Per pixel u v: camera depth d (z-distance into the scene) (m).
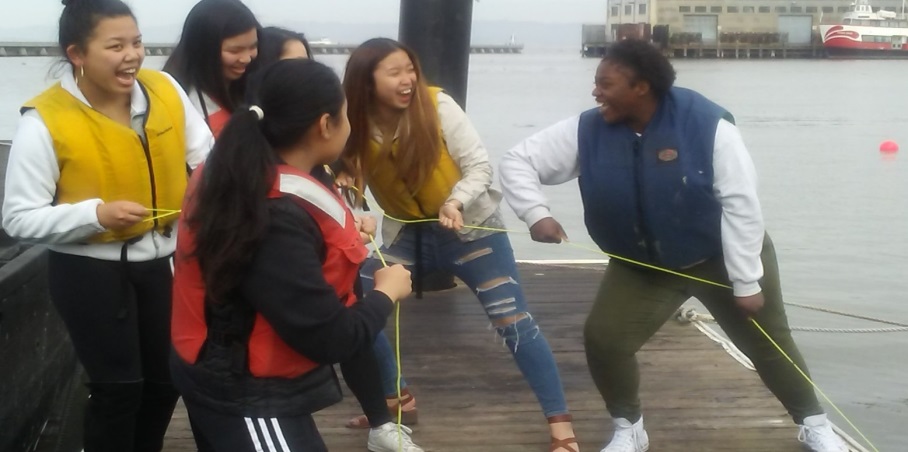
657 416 4.37
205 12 3.45
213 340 2.47
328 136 2.48
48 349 4.54
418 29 6.50
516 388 4.74
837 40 80.31
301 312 2.37
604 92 3.47
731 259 3.48
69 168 2.98
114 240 3.06
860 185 16.97
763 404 4.52
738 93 42.00
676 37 78.31
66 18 2.94
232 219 2.32
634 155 3.52
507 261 3.84
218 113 3.51
